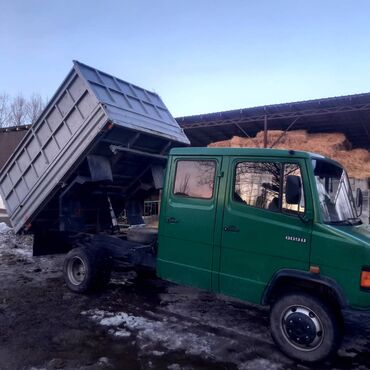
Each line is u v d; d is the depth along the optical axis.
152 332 4.52
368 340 4.63
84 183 6.25
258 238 4.17
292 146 14.45
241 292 4.29
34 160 6.37
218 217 4.50
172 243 4.92
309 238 3.84
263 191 4.22
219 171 4.57
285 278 4.04
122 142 5.97
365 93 11.77
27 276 6.96
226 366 3.78
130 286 6.49
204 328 4.71
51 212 6.73
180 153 5.00
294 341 3.93
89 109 5.50
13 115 32.66
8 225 12.62
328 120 15.16
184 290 6.34
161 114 7.07
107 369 3.62
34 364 3.66
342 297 3.63
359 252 3.56
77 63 5.56
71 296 5.79
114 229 7.27
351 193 4.81
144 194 7.87
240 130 17.66
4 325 4.59
